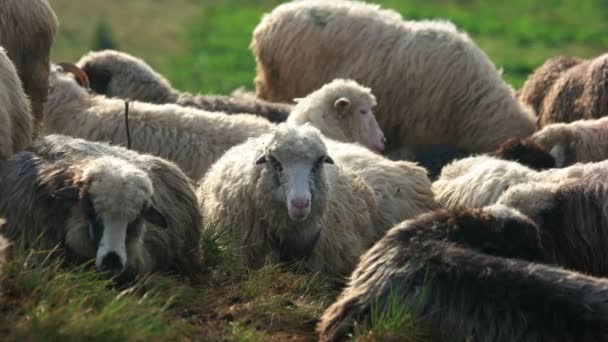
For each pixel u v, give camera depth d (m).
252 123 15.86
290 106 18.30
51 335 8.56
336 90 16.30
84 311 9.03
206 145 15.30
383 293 9.55
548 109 20.50
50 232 10.59
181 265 11.29
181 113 15.64
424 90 19.00
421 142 19.23
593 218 12.16
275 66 20.14
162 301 10.18
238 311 10.34
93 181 10.13
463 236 9.93
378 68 19.12
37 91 15.34
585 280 9.14
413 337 9.23
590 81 19.72
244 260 12.15
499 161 14.05
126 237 10.14
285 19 19.95
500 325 9.02
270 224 12.05
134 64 18.88
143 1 86.56
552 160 16.64
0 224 10.72
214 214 12.59
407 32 19.34
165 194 11.18
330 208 12.55
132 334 8.77
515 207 12.34
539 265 9.39
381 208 13.62
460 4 88.44
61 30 75.19
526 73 65.12
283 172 11.69
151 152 15.18
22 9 14.93
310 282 11.46
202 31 79.94
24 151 11.51
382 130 19.34
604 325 8.73
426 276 9.42
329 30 19.52
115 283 9.97
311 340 9.92
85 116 15.70
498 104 19.23
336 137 16.09
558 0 90.81
